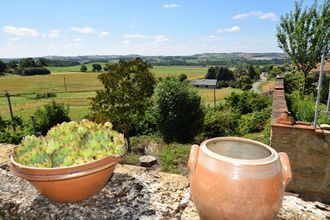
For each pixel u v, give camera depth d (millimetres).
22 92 50406
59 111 18984
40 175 1110
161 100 13570
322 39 9680
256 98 15508
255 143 1188
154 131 15133
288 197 1552
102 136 1423
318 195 4316
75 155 1211
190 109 13633
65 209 1331
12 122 16422
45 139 1451
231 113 14414
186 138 13727
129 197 1433
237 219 988
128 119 13078
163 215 1295
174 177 1671
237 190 955
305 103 7074
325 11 9523
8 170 1768
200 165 1064
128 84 12656
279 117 4488
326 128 4230
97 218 1267
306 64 10188
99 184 1279
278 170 1006
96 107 13008
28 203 1387
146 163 7258
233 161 979
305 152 4289
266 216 996
